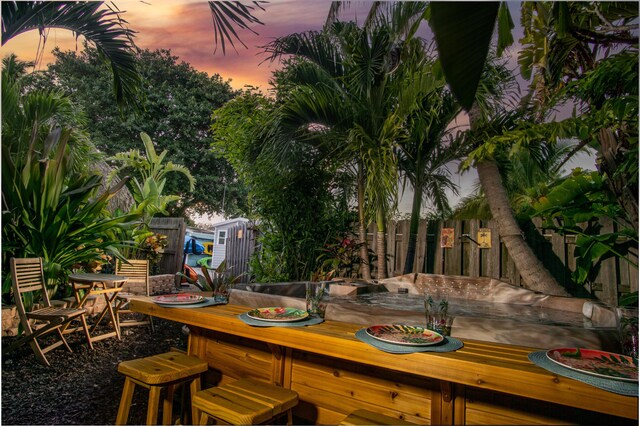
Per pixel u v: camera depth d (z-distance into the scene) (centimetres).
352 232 560
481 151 406
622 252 343
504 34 156
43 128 500
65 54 1292
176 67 1412
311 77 513
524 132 365
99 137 1288
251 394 152
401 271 524
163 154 810
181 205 1404
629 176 306
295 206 523
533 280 392
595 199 347
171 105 1366
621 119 272
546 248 436
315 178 543
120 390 254
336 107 483
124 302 400
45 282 363
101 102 1325
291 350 193
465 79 83
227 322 173
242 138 541
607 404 96
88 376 277
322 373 183
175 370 169
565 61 323
